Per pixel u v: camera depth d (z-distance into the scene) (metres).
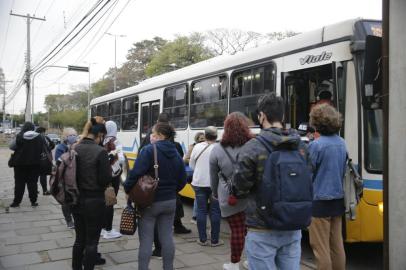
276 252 3.21
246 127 4.84
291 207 2.95
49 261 5.53
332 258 4.20
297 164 3.04
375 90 4.32
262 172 3.02
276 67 6.64
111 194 4.96
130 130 13.28
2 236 6.83
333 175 4.04
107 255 5.80
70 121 78.69
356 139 5.28
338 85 5.50
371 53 4.34
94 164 4.54
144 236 4.40
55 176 4.55
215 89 8.43
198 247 6.26
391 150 3.95
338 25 5.60
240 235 4.94
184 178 4.62
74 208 4.58
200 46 45.03
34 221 7.96
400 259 3.89
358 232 5.21
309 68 5.99
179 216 7.06
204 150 6.29
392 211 3.94
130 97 13.41
